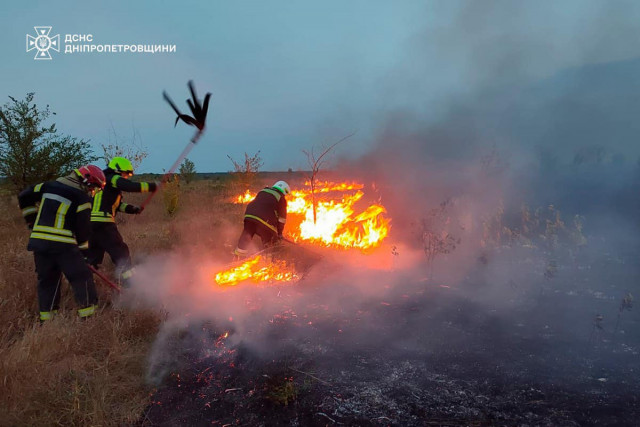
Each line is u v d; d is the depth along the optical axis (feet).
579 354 10.21
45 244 11.91
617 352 10.22
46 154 34.19
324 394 9.10
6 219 28.73
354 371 9.98
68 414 8.16
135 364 10.17
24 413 8.16
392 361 10.38
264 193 18.92
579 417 7.92
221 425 8.25
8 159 33.24
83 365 9.80
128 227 27.37
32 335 10.34
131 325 11.71
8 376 8.76
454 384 9.25
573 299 13.69
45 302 12.42
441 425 7.91
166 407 8.82
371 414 8.37
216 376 9.99
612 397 8.48
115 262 15.55
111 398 8.79
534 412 8.14
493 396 8.74
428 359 10.40
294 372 10.03
